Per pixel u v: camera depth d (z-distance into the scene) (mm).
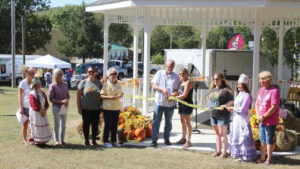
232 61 18531
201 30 13305
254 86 8906
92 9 10672
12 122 9742
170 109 7133
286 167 5949
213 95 6457
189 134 7102
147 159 6254
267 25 12453
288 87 12438
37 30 38406
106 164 5922
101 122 7855
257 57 8844
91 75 6969
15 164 5832
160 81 7051
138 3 8836
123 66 36312
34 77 6844
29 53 39094
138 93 11328
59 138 7758
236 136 6297
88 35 43938
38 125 6832
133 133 7574
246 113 6309
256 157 6406
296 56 15133
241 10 10492
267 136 6039
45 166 5758
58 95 7023
